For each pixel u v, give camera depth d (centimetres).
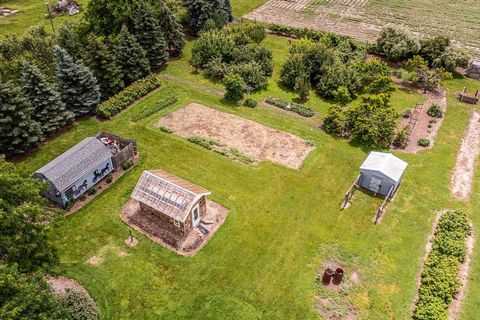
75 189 2867
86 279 2395
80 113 3697
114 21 4375
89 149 3005
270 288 2378
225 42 4562
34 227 1967
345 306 2294
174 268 2475
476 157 3434
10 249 1847
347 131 3650
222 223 2772
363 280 2434
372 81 4144
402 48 4622
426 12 6191
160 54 4444
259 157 3356
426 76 4262
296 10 6275
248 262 2522
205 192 2706
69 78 3553
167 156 3341
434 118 3888
